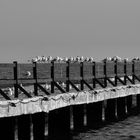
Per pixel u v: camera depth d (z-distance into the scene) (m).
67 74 26.05
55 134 26.16
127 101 38.53
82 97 26.73
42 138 23.47
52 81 24.41
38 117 23.58
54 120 26.75
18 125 22.30
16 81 21.09
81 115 28.47
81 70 27.67
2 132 21.45
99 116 31.22
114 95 31.45
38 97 21.94
